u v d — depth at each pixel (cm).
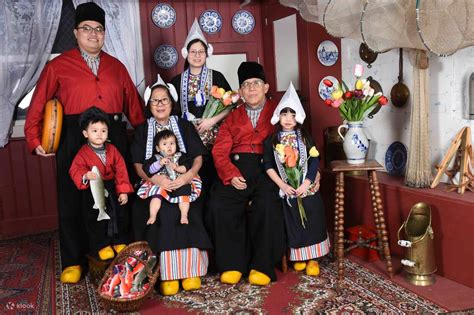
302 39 417
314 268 320
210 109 356
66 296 307
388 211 344
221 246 317
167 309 280
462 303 267
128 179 322
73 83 329
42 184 471
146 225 314
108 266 314
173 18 473
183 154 323
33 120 327
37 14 435
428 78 322
